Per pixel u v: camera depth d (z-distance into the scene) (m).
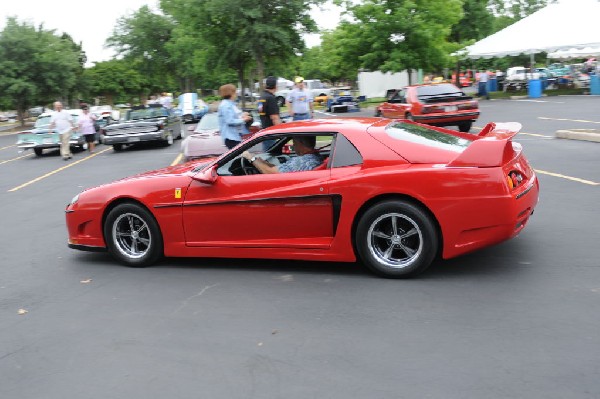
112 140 19.61
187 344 4.01
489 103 28.34
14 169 17.16
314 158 5.50
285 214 5.27
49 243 7.39
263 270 5.60
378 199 4.99
